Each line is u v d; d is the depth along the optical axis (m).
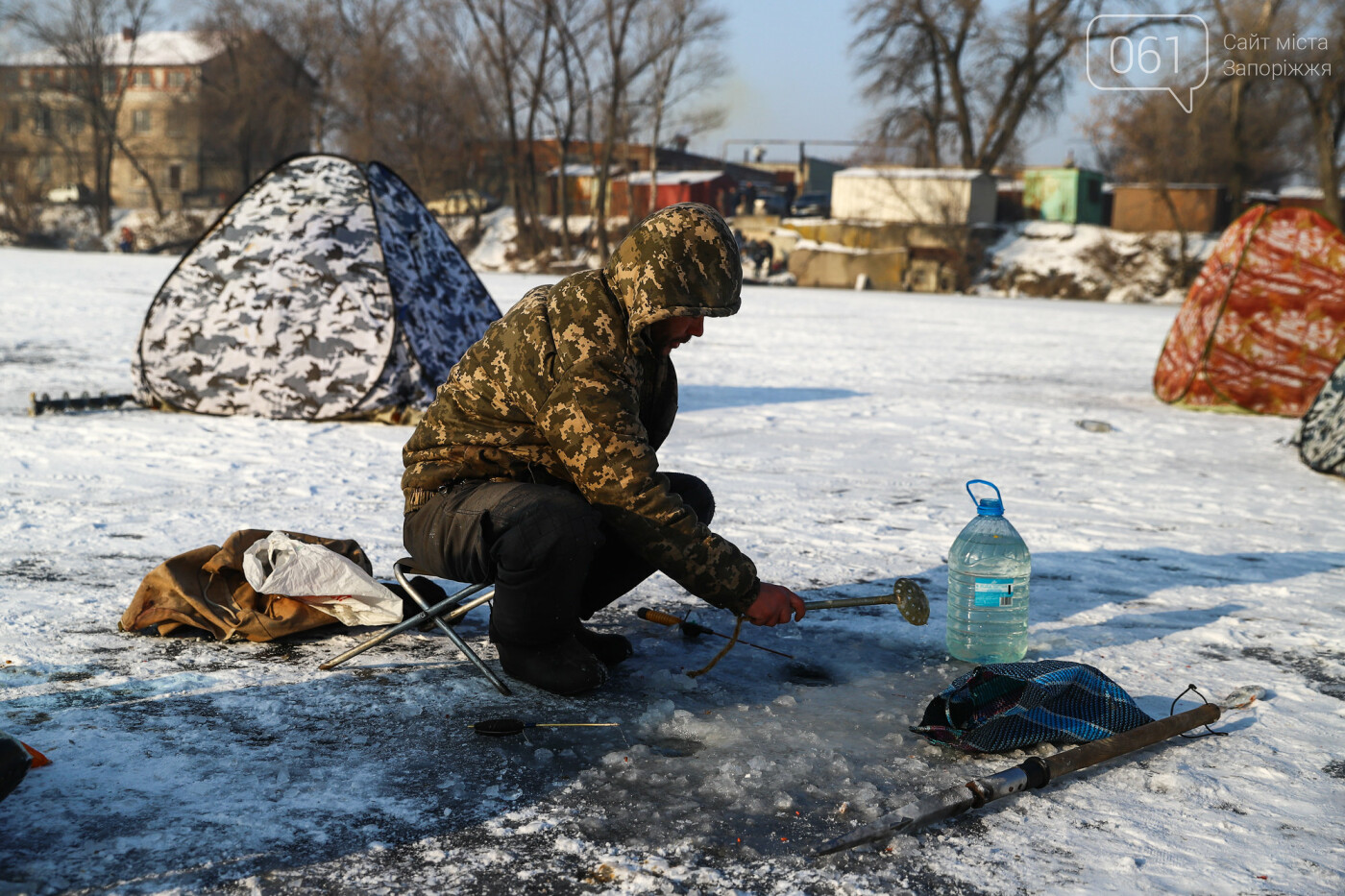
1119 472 7.39
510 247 54.06
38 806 2.36
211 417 8.27
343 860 2.18
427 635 3.68
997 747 2.77
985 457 7.87
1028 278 45.62
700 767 2.67
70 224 61.94
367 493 5.88
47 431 7.36
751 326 21.22
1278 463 7.96
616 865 2.18
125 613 3.55
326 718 2.91
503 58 50.53
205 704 2.98
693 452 7.64
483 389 3.07
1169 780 2.65
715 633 3.74
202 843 2.23
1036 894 2.12
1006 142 49.41
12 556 4.38
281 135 60.69
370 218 8.44
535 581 2.95
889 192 47.56
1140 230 46.34
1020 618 3.54
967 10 48.03
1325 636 3.90
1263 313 10.46
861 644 3.71
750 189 58.44
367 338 8.18
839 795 2.54
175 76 71.50
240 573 3.77
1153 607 4.24
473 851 2.23
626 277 2.85
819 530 5.38
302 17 56.84
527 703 3.06
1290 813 2.50
